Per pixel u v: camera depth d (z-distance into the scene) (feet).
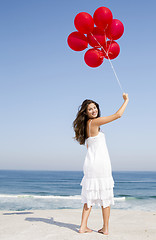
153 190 102.89
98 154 10.72
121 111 10.53
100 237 10.34
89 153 10.93
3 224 13.23
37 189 107.24
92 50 13.84
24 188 112.47
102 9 13.19
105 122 10.66
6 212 19.83
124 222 15.34
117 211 20.66
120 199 58.29
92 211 20.83
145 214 18.89
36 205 43.91
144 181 184.75
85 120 11.46
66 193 88.74
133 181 184.65
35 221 14.30
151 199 58.29
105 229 11.02
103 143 10.97
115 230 12.48
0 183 150.61
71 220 15.37
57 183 153.48
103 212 10.91
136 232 12.06
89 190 10.56
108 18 13.19
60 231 11.38
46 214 18.02
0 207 41.45
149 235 11.39
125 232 11.95
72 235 10.57
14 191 95.81
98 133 11.05
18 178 224.12
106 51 14.08
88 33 13.71
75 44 13.98
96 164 10.59
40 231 11.46
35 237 10.37
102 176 10.55
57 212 19.62
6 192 90.33
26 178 224.74
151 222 15.42
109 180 10.67
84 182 10.91
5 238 10.30
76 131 11.53
